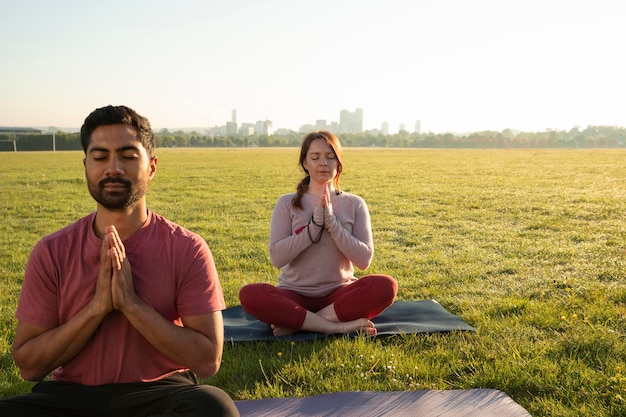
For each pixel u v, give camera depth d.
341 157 4.88
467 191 17.72
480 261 8.02
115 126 2.36
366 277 4.71
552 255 8.29
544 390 3.71
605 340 4.48
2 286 6.91
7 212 13.70
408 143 152.75
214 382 3.95
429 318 5.12
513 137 161.88
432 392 3.55
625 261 7.65
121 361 2.43
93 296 2.39
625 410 3.36
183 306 2.49
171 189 19.39
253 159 44.78
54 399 2.38
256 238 10.09
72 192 18.19
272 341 4.59
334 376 3.95
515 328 4.91
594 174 24.91
